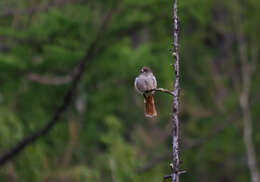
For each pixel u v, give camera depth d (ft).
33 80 63.16
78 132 63.87
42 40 58.95
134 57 61.62
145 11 58.54
